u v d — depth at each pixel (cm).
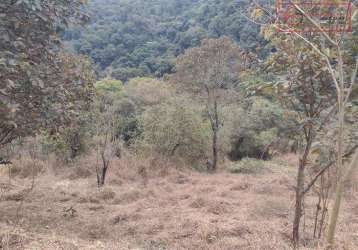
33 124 402
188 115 1251
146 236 507
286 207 679
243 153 1538
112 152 992
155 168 1123
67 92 423
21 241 349
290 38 346
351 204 664
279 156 1323
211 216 625
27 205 641
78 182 913
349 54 338
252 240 454
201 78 1330
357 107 339
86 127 995
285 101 394
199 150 1295
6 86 283
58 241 367
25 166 966
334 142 362
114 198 744
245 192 859
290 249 391
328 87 365
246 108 1540
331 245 264
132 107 1562
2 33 311
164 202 732
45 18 340
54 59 410
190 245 458
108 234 513
